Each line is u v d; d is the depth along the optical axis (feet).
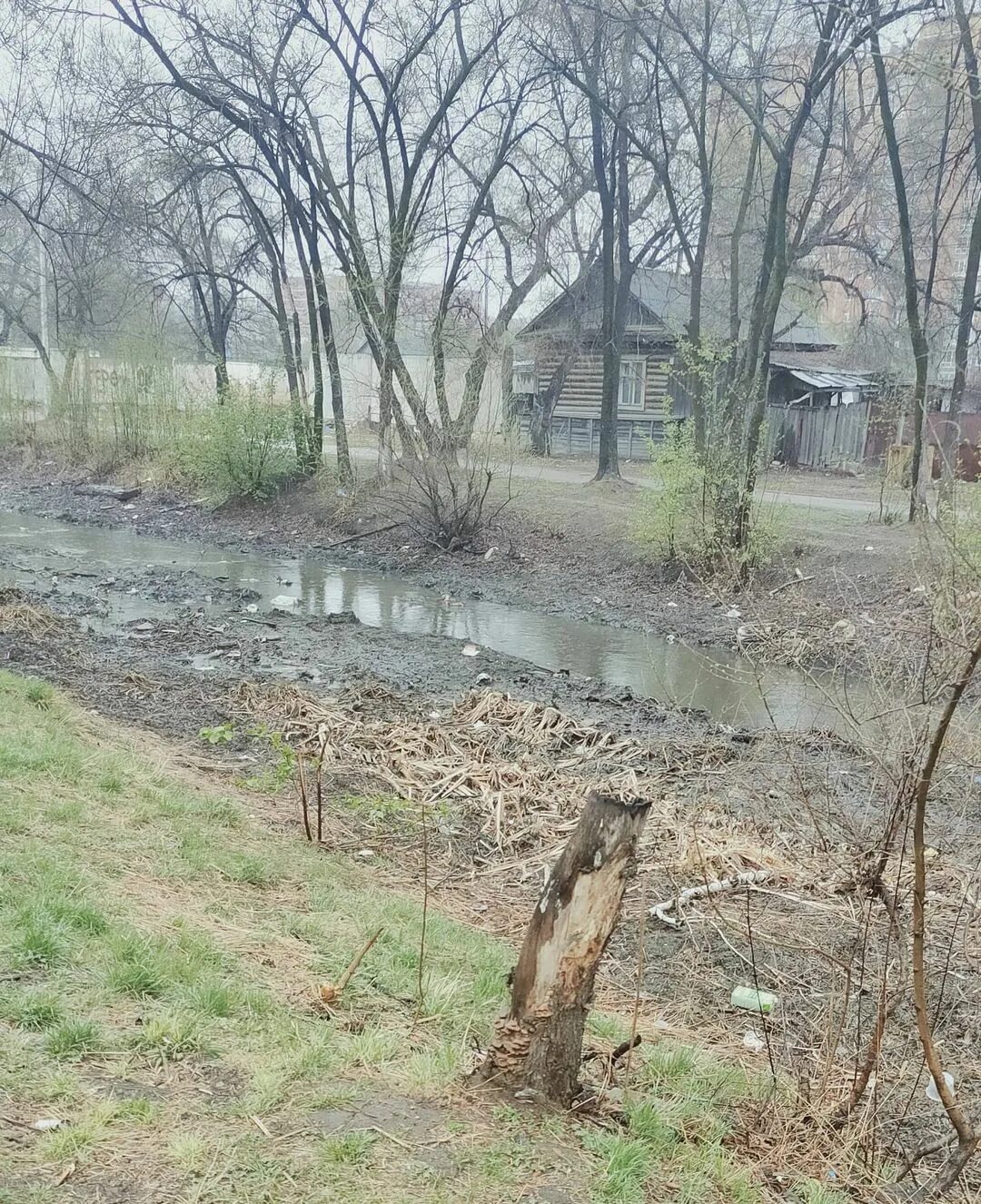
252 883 18.66
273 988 13.60
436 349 69.56
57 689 32.83
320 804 22.97
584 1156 10.62
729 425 57.00
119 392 97.19
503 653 45.39
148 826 20.01
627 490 75.05
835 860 18.19
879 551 51.16
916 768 14.34
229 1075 10.89
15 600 46.11
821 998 17.62
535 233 87.71
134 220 78.54
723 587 51.67
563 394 114.52
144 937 13.83
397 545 69.10
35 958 12.49
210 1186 8.86
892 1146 13.05
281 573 63.41
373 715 32.73
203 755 28.50
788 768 24.43
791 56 61.98
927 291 67.31
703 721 34.53
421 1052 12.34
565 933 11.46
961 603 13.98
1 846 16.49
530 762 28.89
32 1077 10.07
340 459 78.59
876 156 72.02
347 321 81.00
